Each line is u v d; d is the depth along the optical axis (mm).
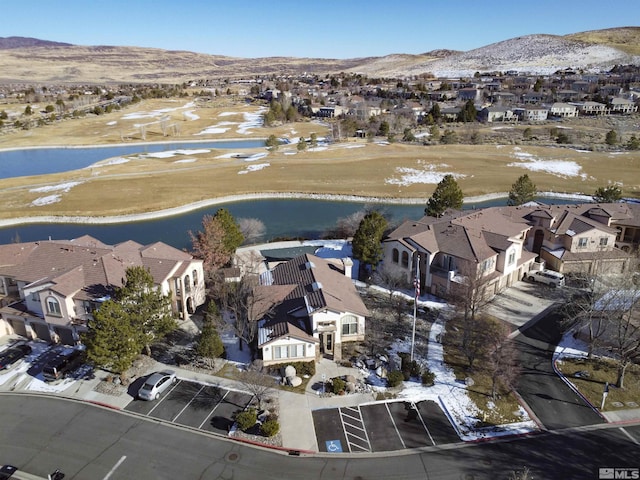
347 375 39062
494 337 44688
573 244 58438
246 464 30844
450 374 40094
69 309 42781
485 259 51219
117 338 37156
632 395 37156
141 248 52219
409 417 35094
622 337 40781
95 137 190500
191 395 37594
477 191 104750
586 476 29531
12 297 48188
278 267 52938
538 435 33125
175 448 32188
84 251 49219
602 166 121562
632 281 47875
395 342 44812
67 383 39156
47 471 30250
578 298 51656
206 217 62406
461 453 31578
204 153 148750
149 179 115375
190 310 50531
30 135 191125
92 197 101188
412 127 181750
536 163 124812
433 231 56906
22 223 90375
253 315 43250
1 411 35844
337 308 41406
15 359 41594
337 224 83688
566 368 40562
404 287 56219
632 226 62719
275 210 97000
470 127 178000
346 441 32781
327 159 133500
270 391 37594
